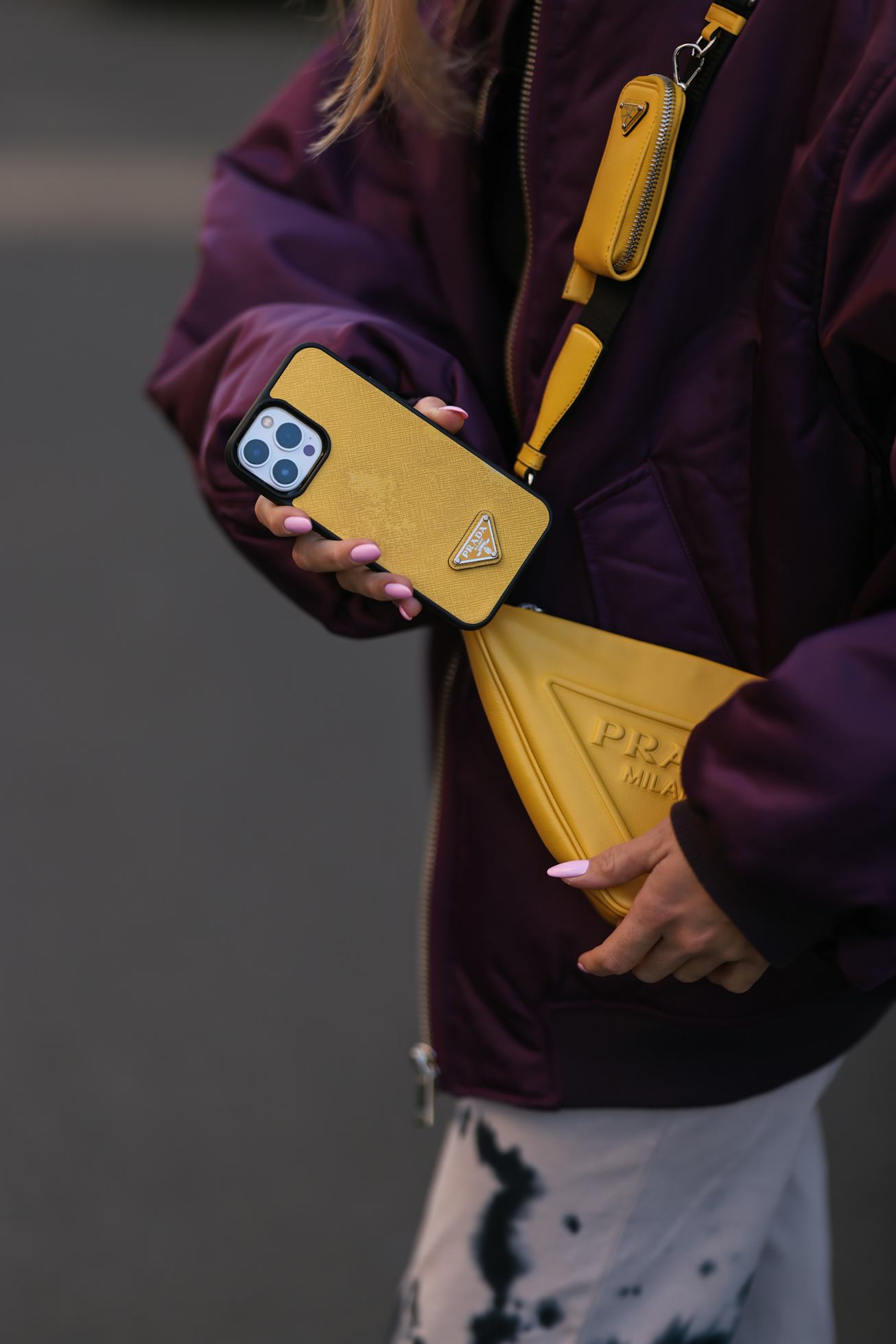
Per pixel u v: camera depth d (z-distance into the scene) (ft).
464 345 3.95
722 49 3.21
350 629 3.80
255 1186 6.73
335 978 8.00
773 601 3.40
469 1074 3.86
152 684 11.07
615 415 3.43
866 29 3.06
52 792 9.60
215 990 7.88
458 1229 3.89
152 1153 6.88
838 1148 7.13
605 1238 3.77
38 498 14.25
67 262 21.25
